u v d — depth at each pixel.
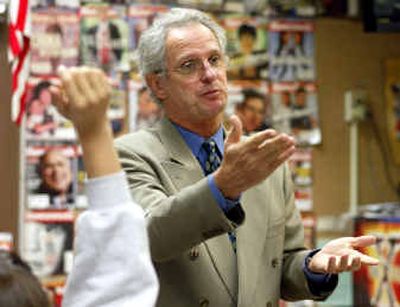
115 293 1.20
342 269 1.92
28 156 3.80
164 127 2.23
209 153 2.22
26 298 1.14
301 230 2.34
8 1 3.71
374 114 4.16
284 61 4.09
